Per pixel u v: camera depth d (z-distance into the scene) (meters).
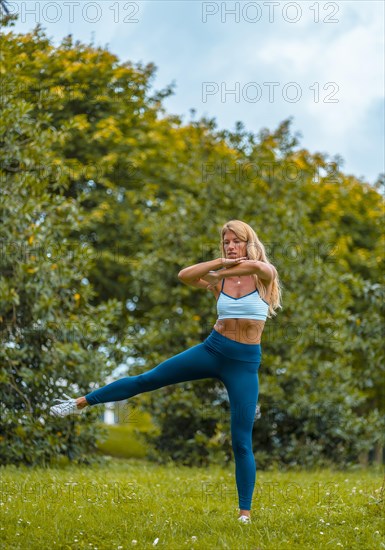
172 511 7.66
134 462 14.96
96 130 19.47
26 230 12.63
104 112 19.81
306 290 15.76
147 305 20.16
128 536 6.60
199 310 15.50
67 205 13.36
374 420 15.23
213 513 7.68
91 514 7.34
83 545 6.30
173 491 9.02
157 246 16.00
